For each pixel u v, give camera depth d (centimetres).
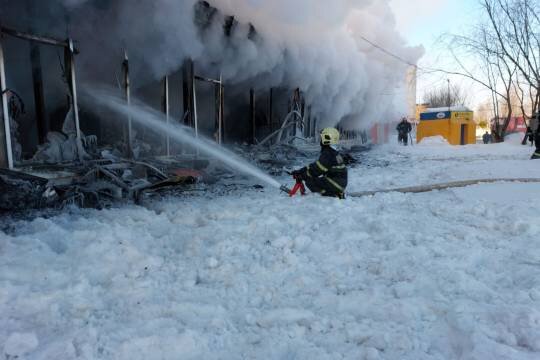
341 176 571
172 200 585
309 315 230
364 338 206
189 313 235
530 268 283
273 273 294
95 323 222
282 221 421
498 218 427
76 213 468
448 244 343
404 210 482
